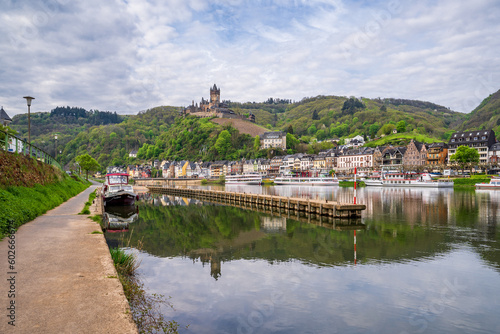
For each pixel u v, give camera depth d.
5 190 20.00
